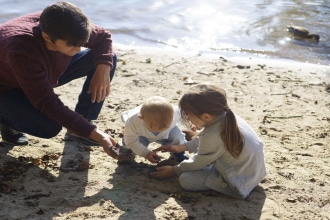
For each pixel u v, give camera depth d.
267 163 4.35
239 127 3.80
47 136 4.09
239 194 3.81
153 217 3.56
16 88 4.01
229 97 5.68
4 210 3.55
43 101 3.65
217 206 3.74
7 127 4.34
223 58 6.91
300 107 5.54
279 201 3.85
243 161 3.78
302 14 9.10
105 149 3.70
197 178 3.85
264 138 4.80
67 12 3.42
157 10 8.92
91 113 4.57
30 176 3.97
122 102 5.38
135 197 3.78
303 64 6.91
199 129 4.12
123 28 8.00
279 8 9.36
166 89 5.81
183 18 8.58
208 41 7.68
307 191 3.99
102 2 9.19
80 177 4.00
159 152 4.46
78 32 3.44
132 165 4.23
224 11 9.02
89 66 4.45
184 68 6.47
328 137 4.90
